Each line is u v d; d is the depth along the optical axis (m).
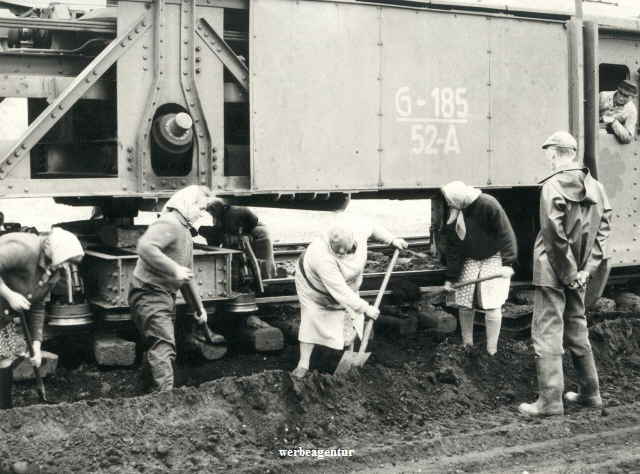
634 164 9.38
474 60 8.05
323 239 6.21
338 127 7.32
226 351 7.13
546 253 5.90
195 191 5.95
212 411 5.41
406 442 5.41
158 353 5.83
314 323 6.34
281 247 10.95
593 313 8.36
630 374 7.11
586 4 9.17
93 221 7.28
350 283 6.38
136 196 6.51
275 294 8.35
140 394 6.25
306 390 5.78
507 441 5.54
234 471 4.88
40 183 6.29
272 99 7.01
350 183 7.40
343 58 7.32
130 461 4.92
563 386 6.12
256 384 5.64
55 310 6.43
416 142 7.73
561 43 8.62
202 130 6.87
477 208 6.94
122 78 6.56
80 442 4.96
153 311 5.85
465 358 6.66
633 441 5.51
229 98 7.09
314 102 7.20
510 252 6.92
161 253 5.70
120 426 5.12
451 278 7.23
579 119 8.66
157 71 6.62
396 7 7.57
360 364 6.24
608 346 7.38
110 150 7.22
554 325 5.97
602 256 6.04
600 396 6.40
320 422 5.65
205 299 6.76
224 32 7.29
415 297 8.19
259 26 6.92
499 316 7.04
